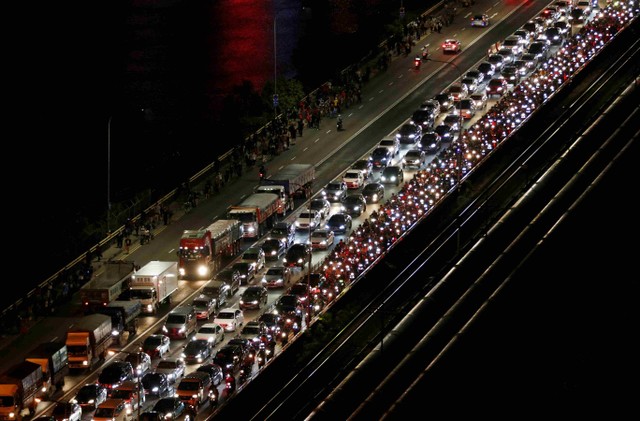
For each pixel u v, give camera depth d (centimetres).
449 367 12100
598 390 12025
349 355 14150
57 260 18050
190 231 17900
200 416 14088
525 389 12031
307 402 12838
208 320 16525
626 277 14312
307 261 17825
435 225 18162
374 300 15725
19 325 16288
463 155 19875
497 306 13288
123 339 16125
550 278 14038
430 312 13775
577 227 15275
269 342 15200
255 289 16875
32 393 14312
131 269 17100
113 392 14225
